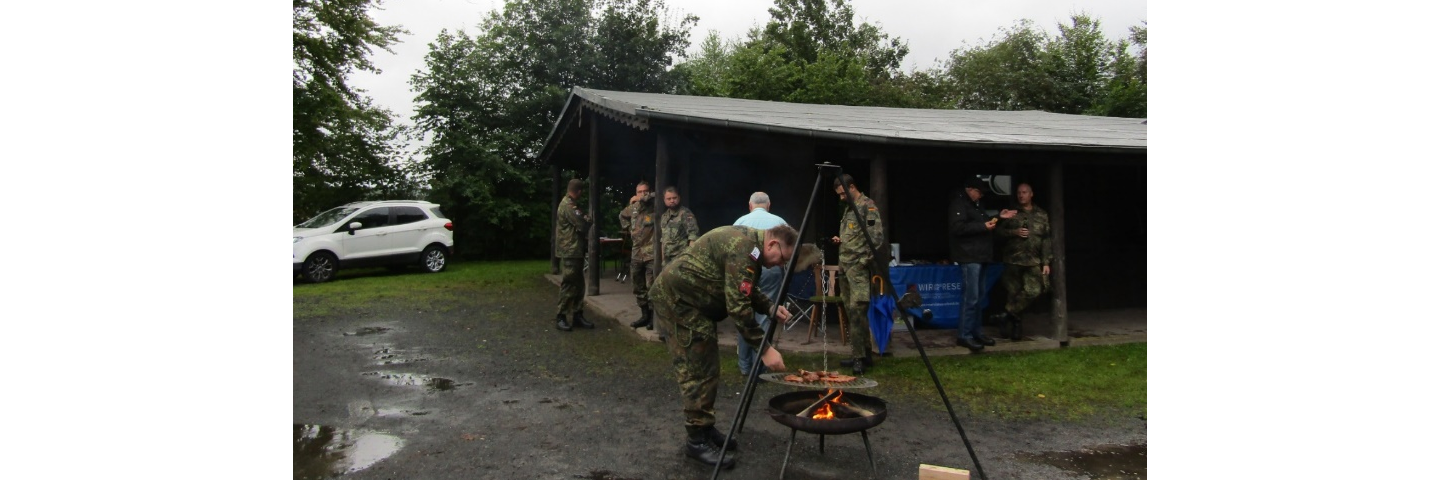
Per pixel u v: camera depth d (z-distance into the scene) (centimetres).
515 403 523
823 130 643
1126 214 953
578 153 1259
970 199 696
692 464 401
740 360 598
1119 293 952
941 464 405
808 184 838
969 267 684
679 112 704
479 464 401
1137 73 2841
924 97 3016
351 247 1359
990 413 499
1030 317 887
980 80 3114
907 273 752
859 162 846
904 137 646
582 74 2141
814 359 650
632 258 811
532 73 2109
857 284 595
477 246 1925
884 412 357
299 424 473
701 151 916
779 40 3403
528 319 891
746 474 387
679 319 387
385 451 423
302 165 1641
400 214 1460
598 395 543
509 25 2123
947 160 688
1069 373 607
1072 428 468
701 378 391
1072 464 406
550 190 2020
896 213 847
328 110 1556
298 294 1130
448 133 1925
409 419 485
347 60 1578
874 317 627
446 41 1977
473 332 804
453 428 465
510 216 1897
